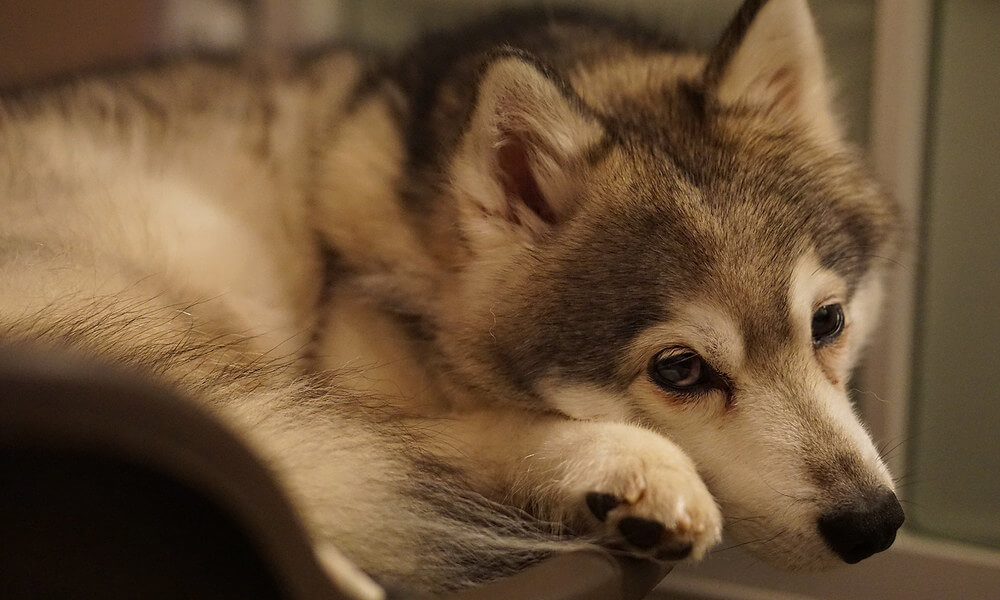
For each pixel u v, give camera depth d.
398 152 0.74
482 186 0.69
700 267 0.67
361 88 0.79
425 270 0.71
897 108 0.84
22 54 1.07
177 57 0.83
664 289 0.67
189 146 0.78
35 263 0.67
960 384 0.85
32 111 0.78
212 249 0.74
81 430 0.40
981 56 0.83
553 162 0.69
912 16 0.83
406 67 0.78
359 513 0.61
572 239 0.69
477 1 0.97
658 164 0.68
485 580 0.61
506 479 0.67
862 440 0.66
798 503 0.65
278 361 0.67
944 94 0.84
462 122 0.69
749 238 0.67
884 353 0.83
